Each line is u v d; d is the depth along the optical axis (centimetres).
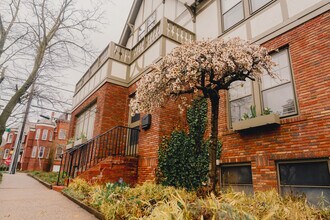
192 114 754
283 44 589
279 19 618
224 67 432
